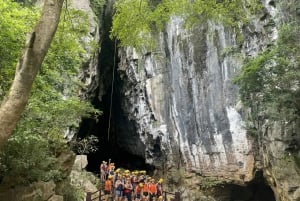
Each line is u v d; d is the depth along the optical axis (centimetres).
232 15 983
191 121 2284
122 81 2748
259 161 2045
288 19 1703
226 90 2127
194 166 2308
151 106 2442
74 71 1303
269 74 1482
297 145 1681
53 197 1102
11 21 979
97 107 2827
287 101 1462
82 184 1702
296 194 1609
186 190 2291
